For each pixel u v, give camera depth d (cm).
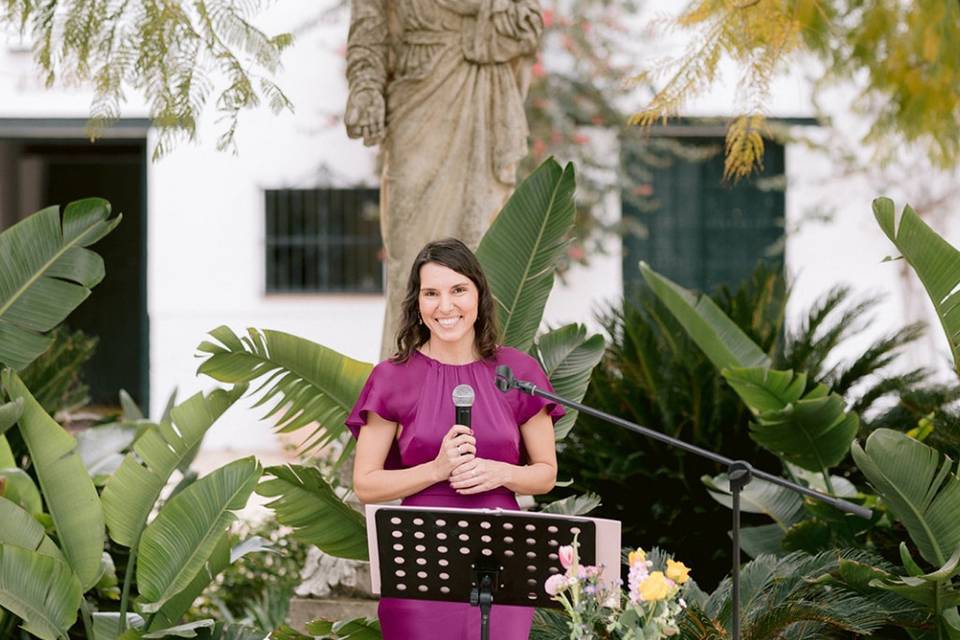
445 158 652
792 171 1442
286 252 1459
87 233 592
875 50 738
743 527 713
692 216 1502
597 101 1371
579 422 792
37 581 502
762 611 517
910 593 512
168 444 536
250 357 536
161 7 568
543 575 412
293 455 1047
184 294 1452
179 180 1445
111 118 587
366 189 1454
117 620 536
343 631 525
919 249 536
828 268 1444
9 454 624
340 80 1430
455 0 644
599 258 1432
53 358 777
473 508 432
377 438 455
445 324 450
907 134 798
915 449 518
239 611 759
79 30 572
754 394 642
